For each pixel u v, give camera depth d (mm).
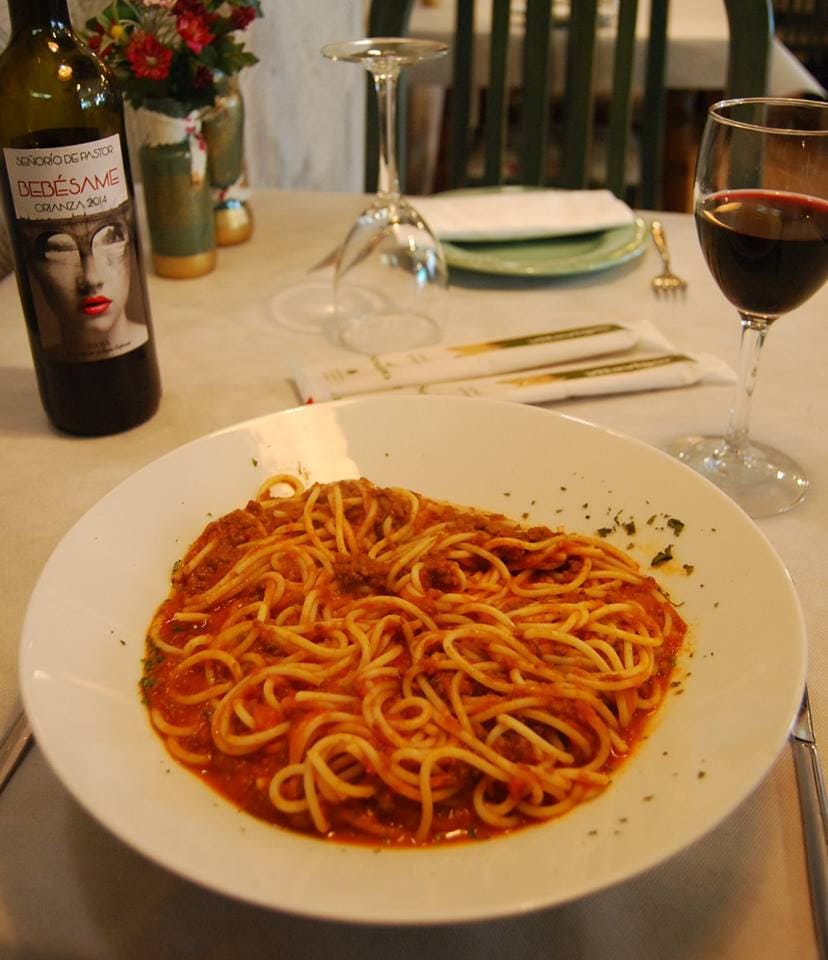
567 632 727
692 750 590
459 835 578
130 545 773
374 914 460
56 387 992
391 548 833
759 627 661
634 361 1133
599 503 839
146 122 1276
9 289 1356
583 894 476
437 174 4059
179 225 1347
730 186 865
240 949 546
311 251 1487
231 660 702
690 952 542
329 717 648
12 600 804
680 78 2836
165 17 1220
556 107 3480
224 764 622
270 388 1126
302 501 863
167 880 579
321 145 2676
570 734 641
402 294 1271
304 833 577
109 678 665
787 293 863
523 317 1276
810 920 555
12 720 688
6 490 943
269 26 2303
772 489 920
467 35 1940
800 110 938
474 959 541
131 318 978
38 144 864
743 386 954
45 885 576
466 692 686
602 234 1451
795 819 612
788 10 4387
